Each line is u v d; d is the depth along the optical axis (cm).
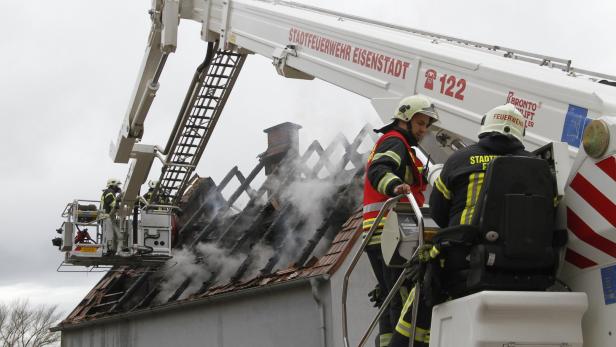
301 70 805
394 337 436
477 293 364
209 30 1021
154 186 1555
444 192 414
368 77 700
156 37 1151
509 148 407
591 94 460
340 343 1209
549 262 382
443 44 649
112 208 1498
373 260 518
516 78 527
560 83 488
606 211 364
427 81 624
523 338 362
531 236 377
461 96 583
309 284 1266
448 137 641
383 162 473
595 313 372
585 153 375
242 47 928
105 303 1884
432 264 400
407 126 511
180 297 1623
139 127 1302
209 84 1219
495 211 380
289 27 836
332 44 759
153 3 1134
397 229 428
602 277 371
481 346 360
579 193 380
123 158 1372
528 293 363
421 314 428
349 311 1230
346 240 1288
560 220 392
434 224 427
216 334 1484
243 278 1488
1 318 4462
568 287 391
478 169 401
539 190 383
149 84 1198
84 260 1517
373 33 707
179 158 1410
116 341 1806
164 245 1533
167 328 1628
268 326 1364
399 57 662
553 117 487
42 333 4475
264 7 888
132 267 1630
